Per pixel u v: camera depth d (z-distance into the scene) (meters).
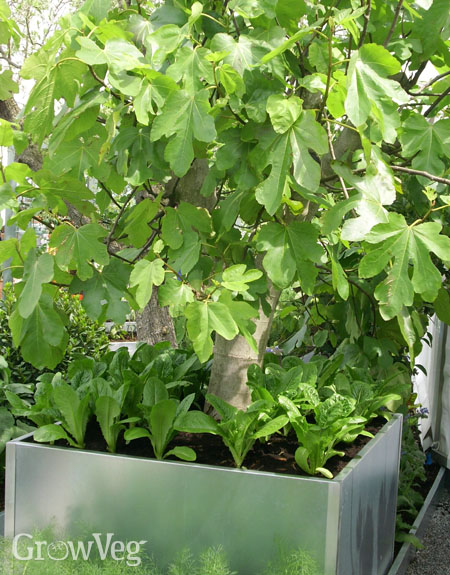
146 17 2.11
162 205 2.41
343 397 2.04
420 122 2.09
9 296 4.33
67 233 1.94
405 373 3.51
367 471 2.12
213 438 2.26
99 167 2.05
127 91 1.65
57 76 1.80
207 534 1.83
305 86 1.72
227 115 1.87
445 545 3.55
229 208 2.00
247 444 1.99
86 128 1.88
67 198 2.09
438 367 4.95
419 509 3.77
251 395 2.22
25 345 2.11
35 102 1.82
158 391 2.20
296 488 1.75
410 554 3.29
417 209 2.95
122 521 1.92
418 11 2.24
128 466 1.91
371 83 1.64
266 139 1.73
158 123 1.68
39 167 3.43
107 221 3.00
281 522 1.76
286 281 1.79
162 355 2.65
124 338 9.30
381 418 2.80
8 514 2.04
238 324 1.88
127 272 2.12
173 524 1.86
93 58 1.59
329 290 3.66
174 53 1.89
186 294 1.84
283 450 2.16
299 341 3.93
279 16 1.95
